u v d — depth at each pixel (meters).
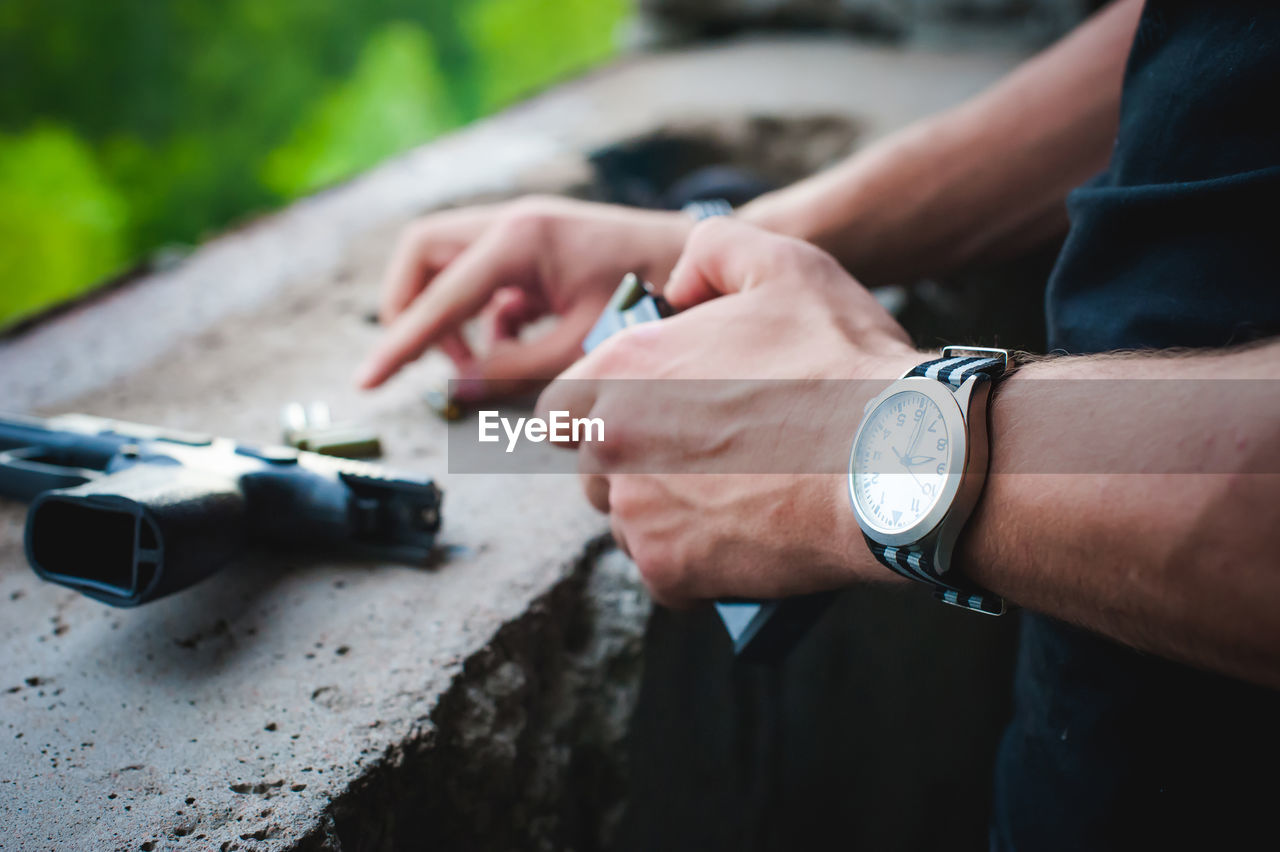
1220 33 0.37
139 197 6.38
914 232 0.57
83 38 6.23
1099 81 0.54
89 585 0.42
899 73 1.60
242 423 0.61
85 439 0.51
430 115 7.78
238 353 0.73
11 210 4.99
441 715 0.44
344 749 0.41
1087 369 0.34
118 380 0.68
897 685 0.91
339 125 7.30
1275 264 0.36
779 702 0.72
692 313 0.44
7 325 0.78
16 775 0.39
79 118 6.34
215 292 0.84
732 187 0.97
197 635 0.46
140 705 0.42
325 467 0.49
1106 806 0.39
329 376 0.69
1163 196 0.37
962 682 1.04
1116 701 0.38
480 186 1.11
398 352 0.59
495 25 8.35
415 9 8.38
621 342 0.44
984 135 0.56
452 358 0.64
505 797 0.47
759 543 0.41
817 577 0.41
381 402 0.65
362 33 7.63
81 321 0.79
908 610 0.89
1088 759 0.39
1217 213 0.36
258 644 0.45
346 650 0.45
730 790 0.68
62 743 0.41
